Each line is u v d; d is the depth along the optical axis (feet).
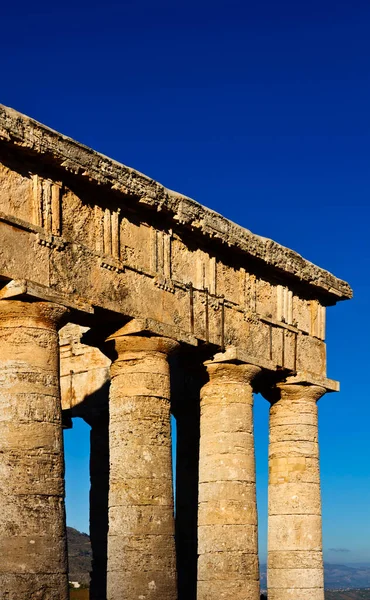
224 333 118.32
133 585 101.86
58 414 95.09
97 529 143.02
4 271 92.68
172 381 142.10
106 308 102.63
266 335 125.29
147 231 109.70
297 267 129.80
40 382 94.02
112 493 105.19
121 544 103.19
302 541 127.54
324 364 136.15
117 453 105.81
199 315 114.73
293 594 126.00
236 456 116.98
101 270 102.73
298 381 129.49
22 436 92.12
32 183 96.99
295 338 130.52
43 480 92.12
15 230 94.32
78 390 144.36
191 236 115.14
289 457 129.70
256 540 116.57
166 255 111.24
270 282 128.36
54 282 97.19
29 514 90.68
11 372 93.50
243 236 120.47
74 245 100.01
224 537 114.52
